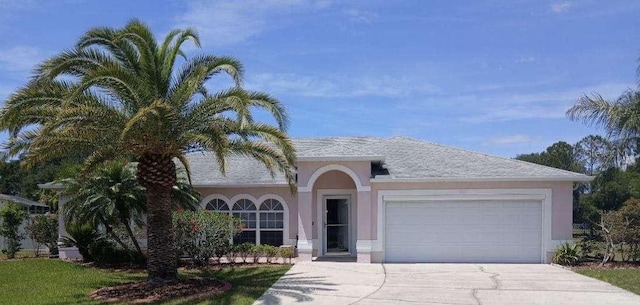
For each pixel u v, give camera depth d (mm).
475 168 21094
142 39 13891
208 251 18922
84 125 12984
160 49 14562
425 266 18938
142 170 14453
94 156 15852
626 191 44906
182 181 20406
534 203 20094
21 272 18328
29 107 13180
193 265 19062
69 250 22578
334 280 15680
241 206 22875
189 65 14906
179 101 13719
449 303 12484
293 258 21016
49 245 24766
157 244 14508
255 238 22734
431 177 20203
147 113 12570
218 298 12852
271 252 20469
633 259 19812
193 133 14016
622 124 22094
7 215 26000
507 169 20844
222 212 22344
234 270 17844
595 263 19578
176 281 14602
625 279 15820
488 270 17953
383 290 14125
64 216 21344
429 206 20359
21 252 29828
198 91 14734
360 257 20000
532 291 14000
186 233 18594
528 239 20047
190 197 20344
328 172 22156
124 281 16078
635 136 22406
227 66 14570
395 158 22672
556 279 15977
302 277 16234
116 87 13242
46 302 12805
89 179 18203
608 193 45344
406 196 20281
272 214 22750
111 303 12523
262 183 22375
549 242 19891
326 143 25078
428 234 20281
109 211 18234
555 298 13062
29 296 13680
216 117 14289
